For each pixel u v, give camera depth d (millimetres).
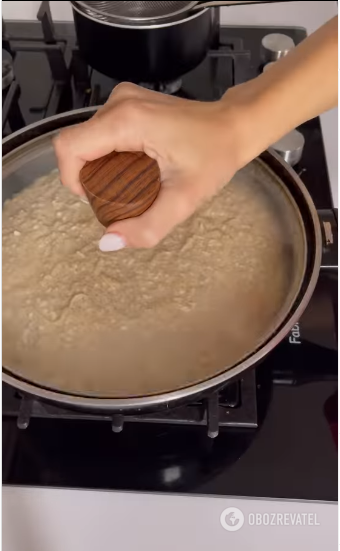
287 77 507
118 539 544
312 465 582
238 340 568
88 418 611
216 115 506
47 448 598
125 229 479
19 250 631
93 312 587
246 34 935
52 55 860
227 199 659
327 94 513
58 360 562
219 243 628
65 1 997
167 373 552
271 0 709
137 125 506
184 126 502
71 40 904
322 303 682
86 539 544
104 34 737
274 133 517
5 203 663
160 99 530
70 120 688
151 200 493
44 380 549
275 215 643
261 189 658
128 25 714
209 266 614
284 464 583
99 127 513
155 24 712
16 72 875
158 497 568
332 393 624
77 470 584
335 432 599
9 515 560
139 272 611
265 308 586
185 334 573
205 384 510
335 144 829
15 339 577
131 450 595
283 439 597
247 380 617
